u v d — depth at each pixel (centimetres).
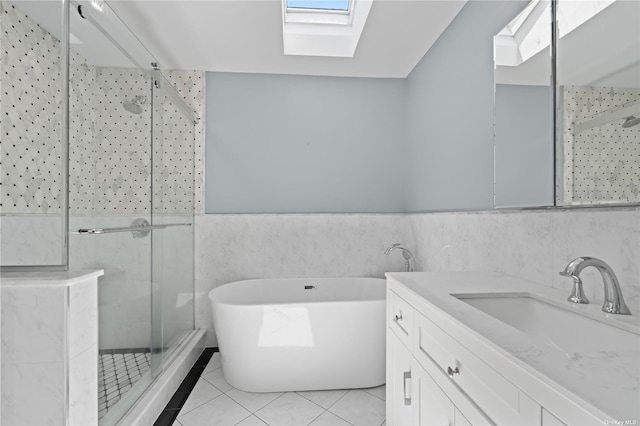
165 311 248
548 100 137
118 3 216
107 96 170
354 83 338
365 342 239
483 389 89
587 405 56
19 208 123
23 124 123
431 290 142
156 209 227
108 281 171
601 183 112
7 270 123
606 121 110
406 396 150
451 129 241
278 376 236
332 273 328
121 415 180
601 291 119
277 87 332
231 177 327
